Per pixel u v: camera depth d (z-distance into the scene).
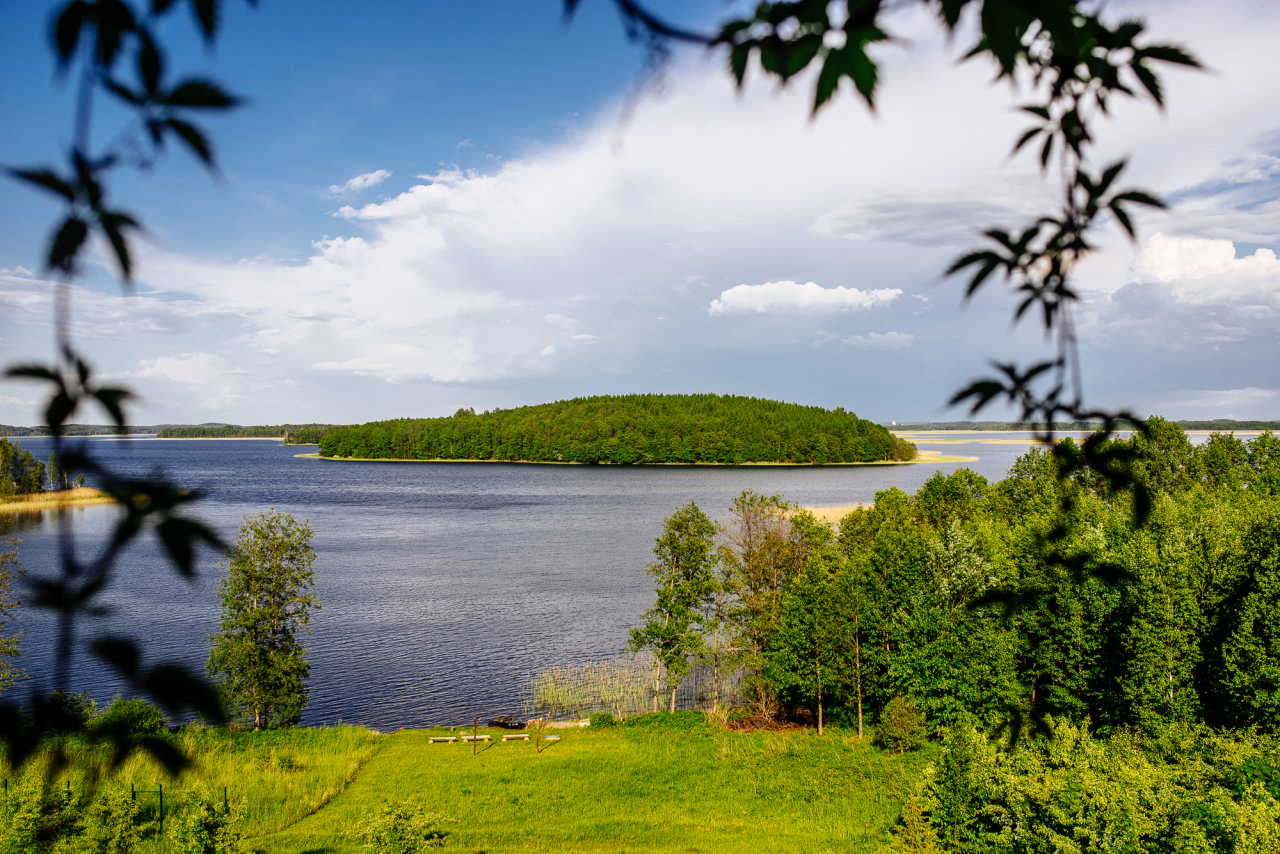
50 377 1.60
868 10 1.42
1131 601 30.55
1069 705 31.91
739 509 46.50
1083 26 1.71
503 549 87.00
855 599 37.53
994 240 2.12
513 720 38.69
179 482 1.63
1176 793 18.39
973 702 33.59
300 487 167.62
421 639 52.44
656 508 123.81
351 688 43.78
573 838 26.02
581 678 45.41
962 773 21.73
